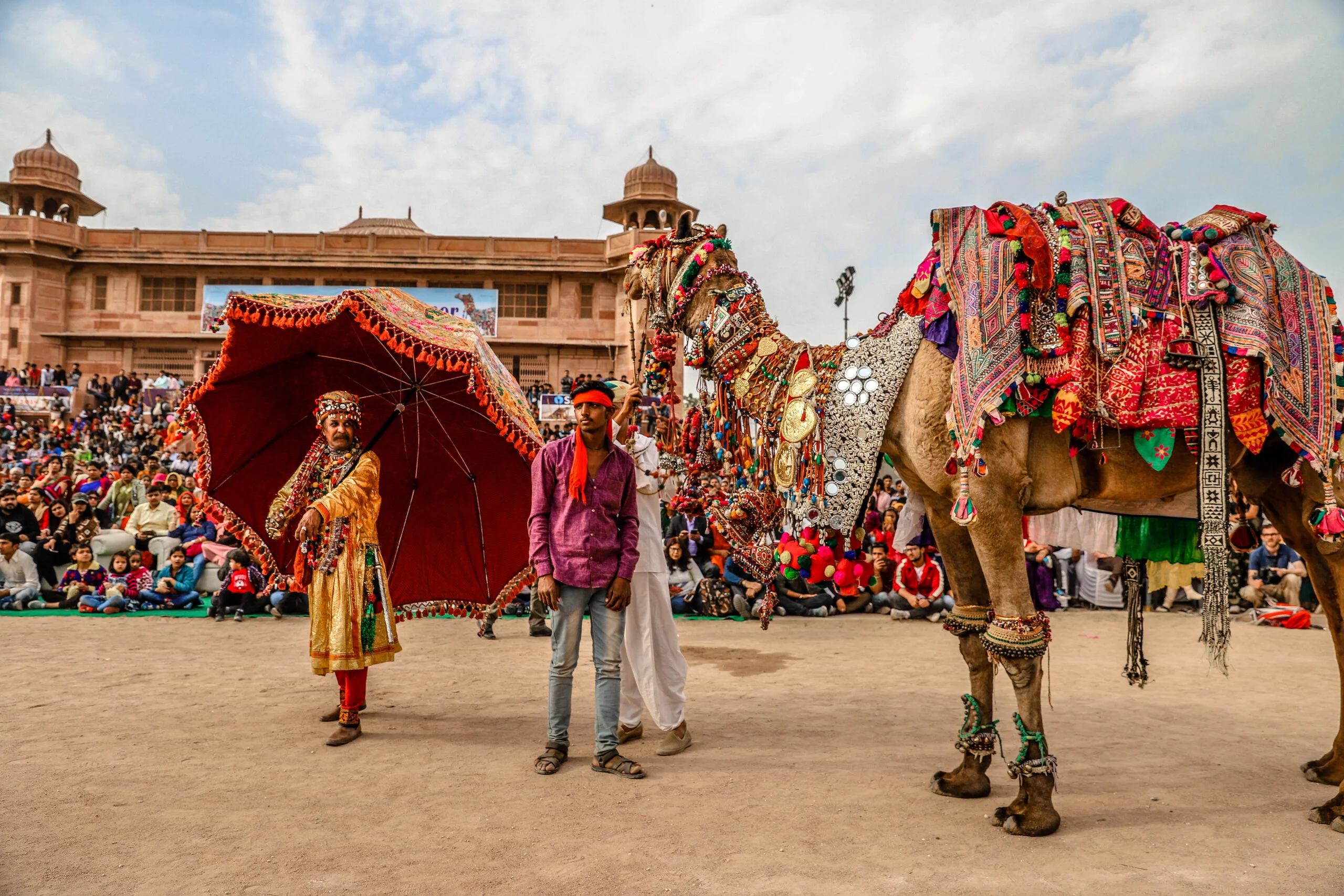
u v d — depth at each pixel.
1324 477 3.13
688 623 9.31
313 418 5.51
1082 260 3.15
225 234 37.50
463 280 37.88
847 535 3.57
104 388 33.72
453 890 2.55
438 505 5.60
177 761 3.86
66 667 6.15
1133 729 4.48
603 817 3.17
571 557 3.82
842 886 2.59
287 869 2.70
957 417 3.08
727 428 3.89
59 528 11.46
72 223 40.88
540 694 5.38
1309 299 3.31
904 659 6.80
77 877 2.63
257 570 9.21
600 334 37.81
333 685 5.60
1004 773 3.74
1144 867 2.73
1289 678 6.00
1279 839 2.96
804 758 3.94
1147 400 3.12
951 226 3.36
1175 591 10.63
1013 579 3.11
